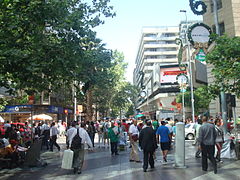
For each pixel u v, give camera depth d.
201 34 14.91
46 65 9.13
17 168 9.92
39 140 10.48
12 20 8.54
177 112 39.72
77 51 10.28
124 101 52.75
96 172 8.93
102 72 24.36
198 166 9.43
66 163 8.52
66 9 9.94
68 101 36.66
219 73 9.73
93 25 11.09
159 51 97.25
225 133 12.65
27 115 30.75
